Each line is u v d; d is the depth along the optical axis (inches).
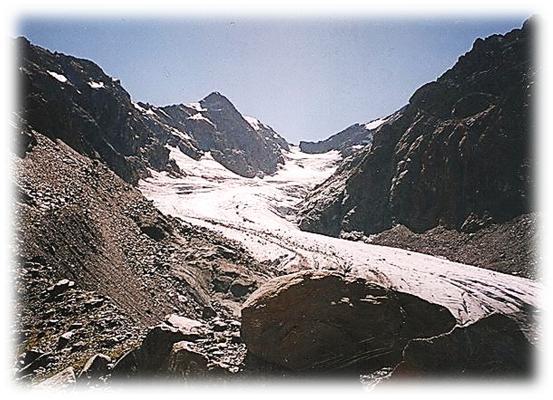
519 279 1870.1
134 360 479.5
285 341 481.1
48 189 1187.9
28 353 541.0
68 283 716.7
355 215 2930.6
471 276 1893.5
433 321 522.6
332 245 2445.9
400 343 493.0
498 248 2169.0
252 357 487.8
